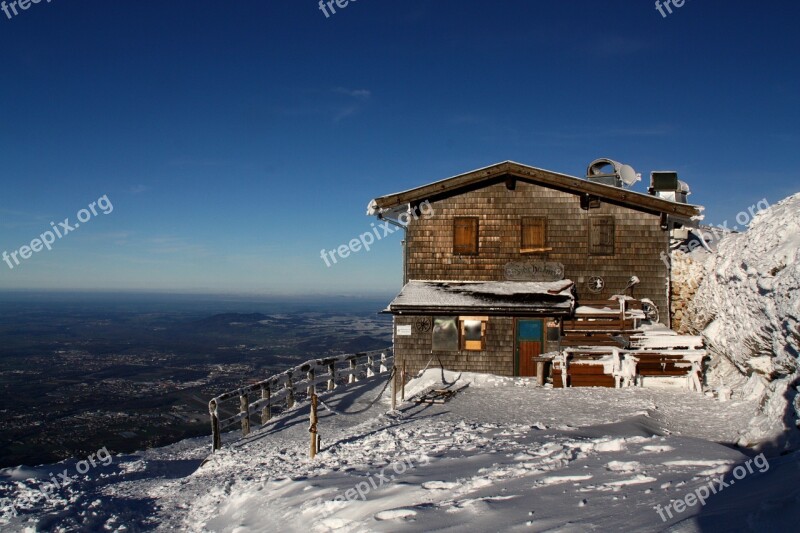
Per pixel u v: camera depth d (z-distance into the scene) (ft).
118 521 31.71
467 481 27.02
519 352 69.72
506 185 73.00
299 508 27.68
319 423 55.16
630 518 19.30
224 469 43.14
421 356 71.26
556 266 71.87
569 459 29.63
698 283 68.13
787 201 48.91
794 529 15.28
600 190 70.44
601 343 63.52
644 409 46.88
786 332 38.19
